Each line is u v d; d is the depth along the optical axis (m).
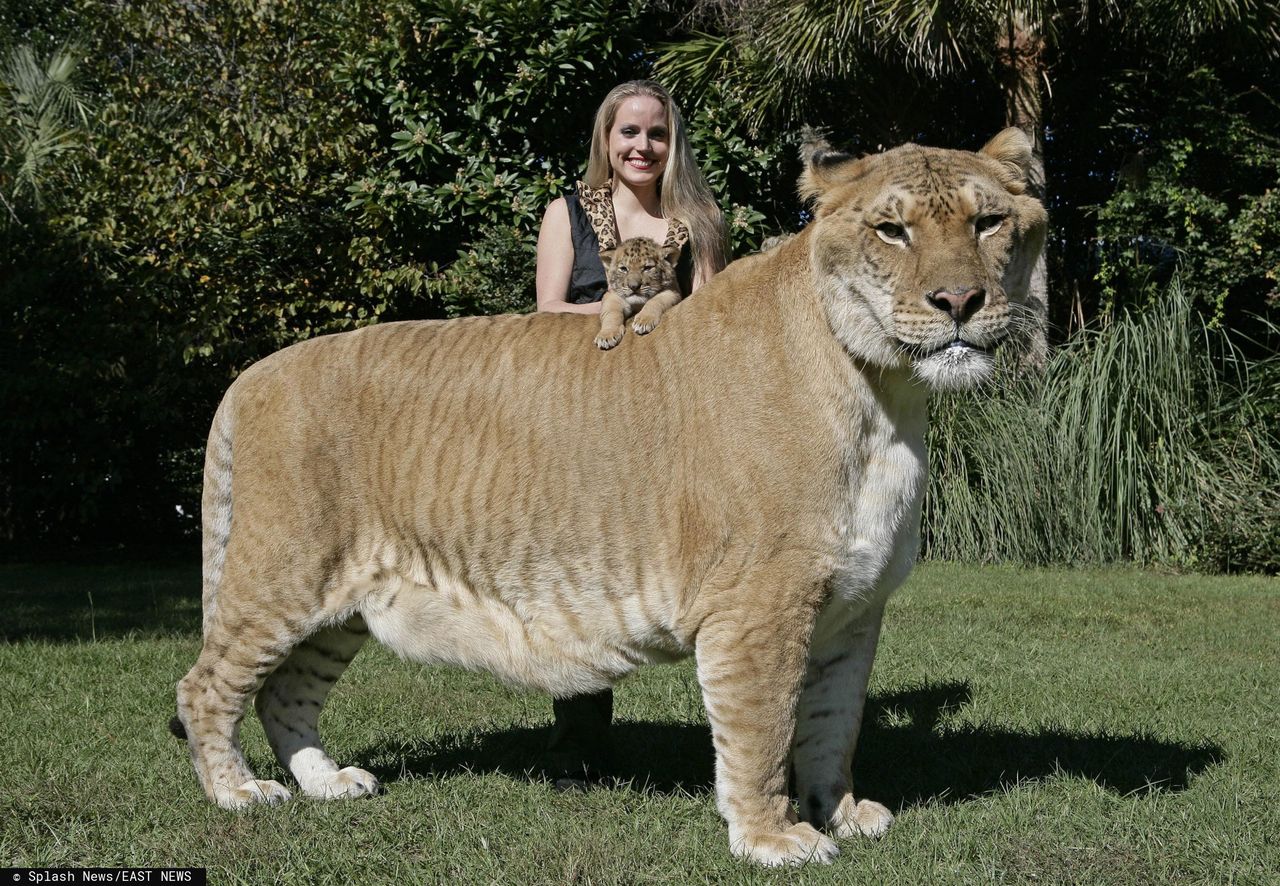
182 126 15.70
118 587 11.23
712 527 3.56
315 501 3.94
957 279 3.26
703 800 4.17
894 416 3.57
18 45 19.55
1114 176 16.47
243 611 3.96
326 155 14.14
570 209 4.80
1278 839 3.71
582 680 3.86
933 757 4.87
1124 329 12.73
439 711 5.72
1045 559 12.41
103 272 14.46
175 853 3.51
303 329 14.46
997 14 12.95
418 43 13.82
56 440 15.04
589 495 3.74
